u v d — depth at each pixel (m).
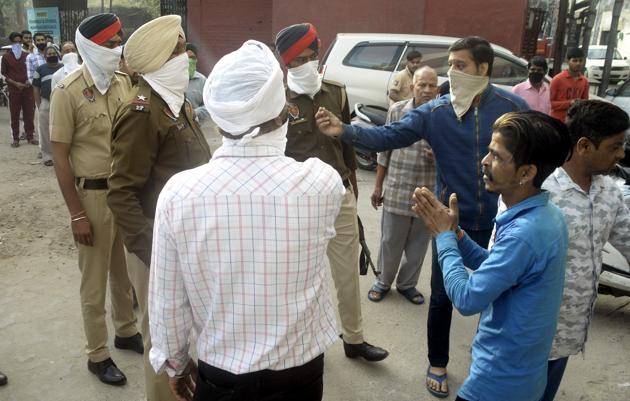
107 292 3.84
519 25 9.50
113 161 2.14
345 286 2.99
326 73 8.13
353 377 3.00
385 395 2.87
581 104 1.98
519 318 1.62
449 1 9.76
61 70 6.31
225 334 1.40
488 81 2.54
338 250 2.95
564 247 1.65
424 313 3.70
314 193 1.39
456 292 1.68
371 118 7.38
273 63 1.36
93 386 2.86
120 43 2.65
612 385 3.02
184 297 1.44
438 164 2.70
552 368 2.16
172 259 1.38
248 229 1.34
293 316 1.40
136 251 2.16
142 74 2.14
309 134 2.86
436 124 2.60
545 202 1.67
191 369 1.67
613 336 3.53
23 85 8.13
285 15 10.92
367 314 3.67
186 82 2.23
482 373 1.72
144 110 2.08
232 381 1.40
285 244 1.35
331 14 10.59
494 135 1.68
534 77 6.42
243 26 12.80
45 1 17.05
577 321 2.08
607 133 1.90
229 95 1.31
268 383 1.41
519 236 1.59
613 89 7.86
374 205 3.92
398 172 3.55
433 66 7.63
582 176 1.99
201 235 1.33
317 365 1.51
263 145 1.38
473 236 2.69
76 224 2.68
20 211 5.41
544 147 1.59
